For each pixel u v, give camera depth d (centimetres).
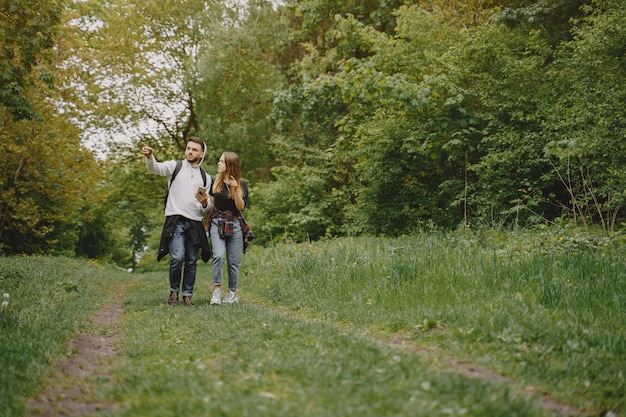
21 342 398
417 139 1338
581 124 1066
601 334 382
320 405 231
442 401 241
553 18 1473
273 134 2278
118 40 2333
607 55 1093
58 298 728
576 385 297
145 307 695
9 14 1051
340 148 1588
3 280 810
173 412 234
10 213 1831
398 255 734
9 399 271
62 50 1722
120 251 4650
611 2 1109
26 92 1577
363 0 2092
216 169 2302
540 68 1319
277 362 311
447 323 436
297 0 2297
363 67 1370
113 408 269
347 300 601
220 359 344
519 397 255
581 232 844
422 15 1459
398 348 371
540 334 381
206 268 1823
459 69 1289
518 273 563
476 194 1284
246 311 557
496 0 1623
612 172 977
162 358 368
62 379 336
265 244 1995
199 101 2422
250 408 226
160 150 2728
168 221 705
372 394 245
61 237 2580
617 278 533
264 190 2042
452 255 698
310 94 1642
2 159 1714
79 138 1942
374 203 1539
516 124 1273
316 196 1973
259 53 2403
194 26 2445
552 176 1162
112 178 2741
